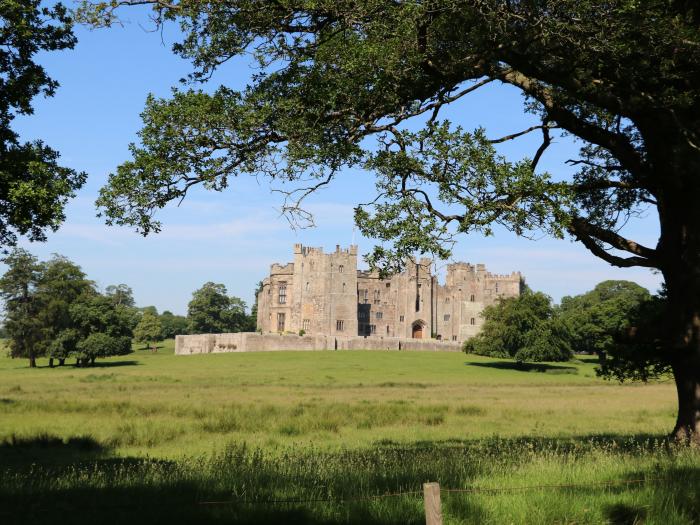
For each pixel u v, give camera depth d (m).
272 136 17.14
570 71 16.66
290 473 12.62
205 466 14.59
